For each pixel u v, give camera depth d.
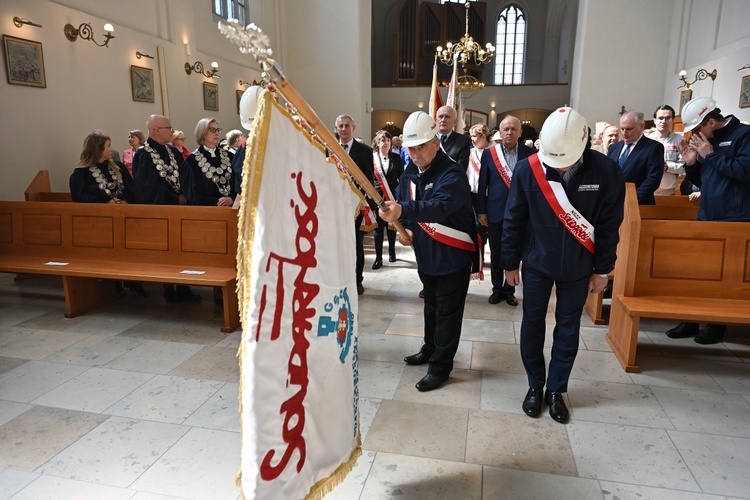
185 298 4.17
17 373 2.75
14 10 5.11
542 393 2.39
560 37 19.77
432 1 20.44
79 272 3.55
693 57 9.51
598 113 11.03
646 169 3.74
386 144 4.90
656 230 2.96
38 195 4.98
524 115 16.89
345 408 1.46
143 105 7.07
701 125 3.03
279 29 11.39
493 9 20.44
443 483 1.84
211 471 1.91
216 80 9.09
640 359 2.95
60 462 1.97
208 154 4.07
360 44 11.53
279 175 1.09
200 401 2.46
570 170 2.08
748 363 2.89
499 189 3.79
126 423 2.25
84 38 5.98
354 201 1.51
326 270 1.31
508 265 2.33
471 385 2.63
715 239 2.92
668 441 2.11
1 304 4.01
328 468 1.38
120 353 3.03
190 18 8.16
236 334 3.36
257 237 1.03
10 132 5.13
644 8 10.55
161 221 3.80
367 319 3.69
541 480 1.86
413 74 19.02
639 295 3.00
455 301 2.49
